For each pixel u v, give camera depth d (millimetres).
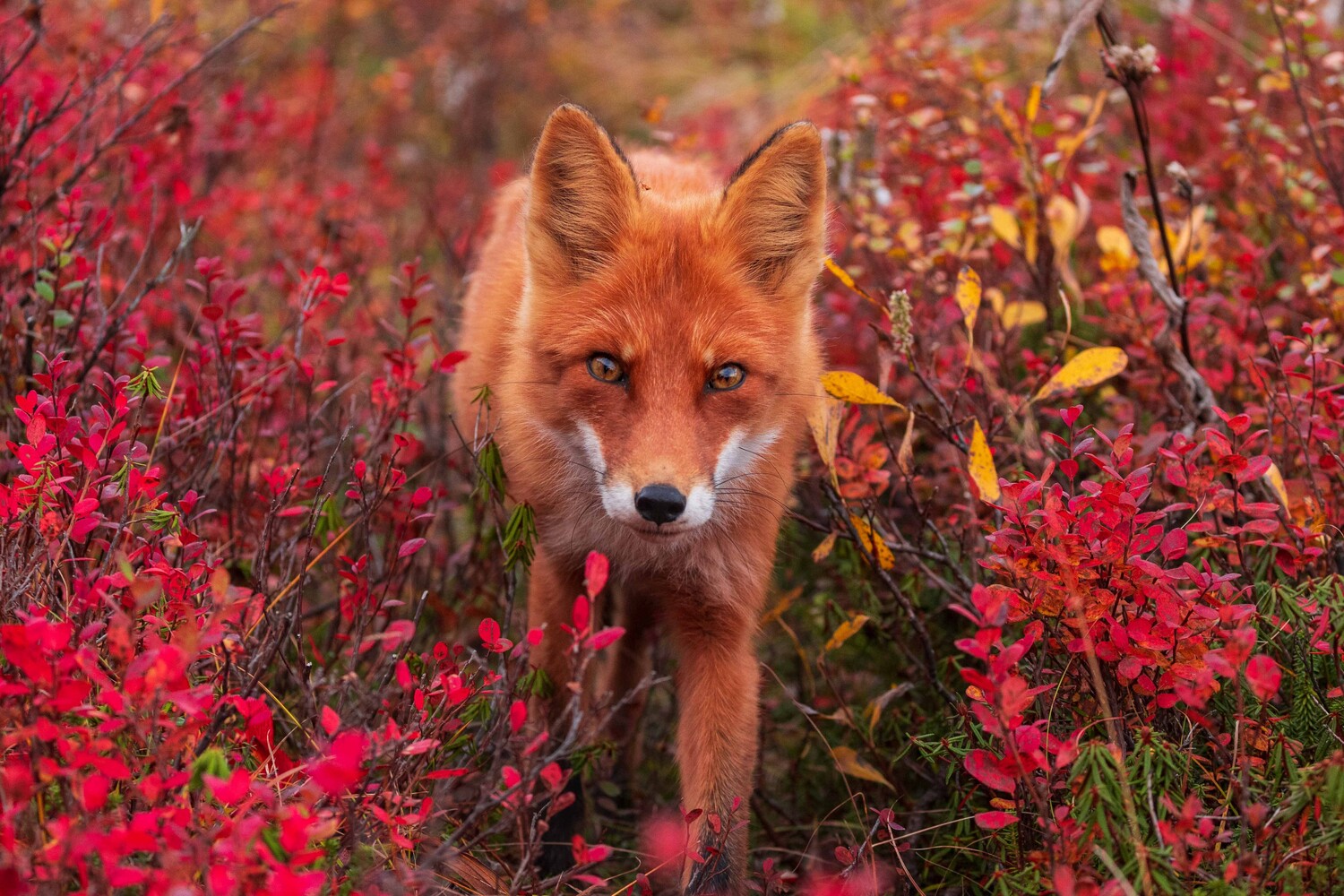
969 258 5188
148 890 2314
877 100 5461
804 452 4816
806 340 4078
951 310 4695
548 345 3719
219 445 4086
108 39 5984
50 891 2213
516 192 4949
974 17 8766
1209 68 6422
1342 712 3086
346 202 6762
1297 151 5059
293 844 2189
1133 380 4609
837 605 4441
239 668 3264
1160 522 3725
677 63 12141
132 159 4863
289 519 4301
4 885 2047
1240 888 2654
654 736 4953
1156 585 2967
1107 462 3123
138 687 2367
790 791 4496
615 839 4277
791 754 4609
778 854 4164
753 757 3879
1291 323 4887
